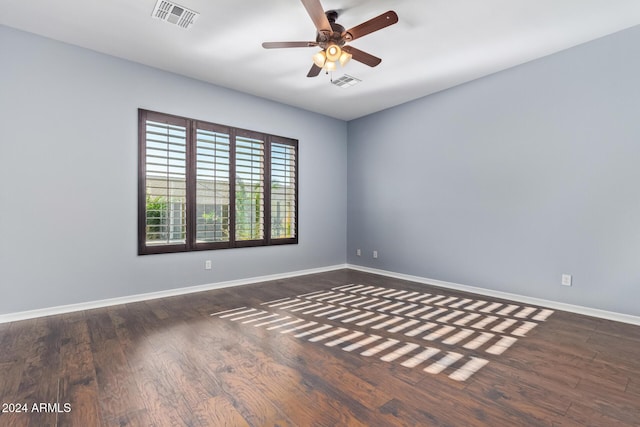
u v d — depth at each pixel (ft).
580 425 5.08
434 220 14.94
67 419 5.17
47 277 10.27
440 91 14.64
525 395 5.92
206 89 13.67
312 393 5.96
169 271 12.75
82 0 8.38
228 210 14.38
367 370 6.86
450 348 8.00
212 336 8.69
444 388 6.16
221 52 11.15
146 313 10.60
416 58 11.51
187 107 13.15
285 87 14.25
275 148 16.10
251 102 15.14
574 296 10.81
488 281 13.04
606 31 9.84
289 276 16.66
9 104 9.68
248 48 10.87
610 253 10.08
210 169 13.79
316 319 10.14
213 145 13.89
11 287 9.71
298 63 11.96
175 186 12.84
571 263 10.87
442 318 10.25
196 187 13.43
